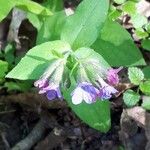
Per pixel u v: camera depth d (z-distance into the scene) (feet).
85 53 0.30
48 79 0.28
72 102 0.28
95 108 0.32
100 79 0.28
